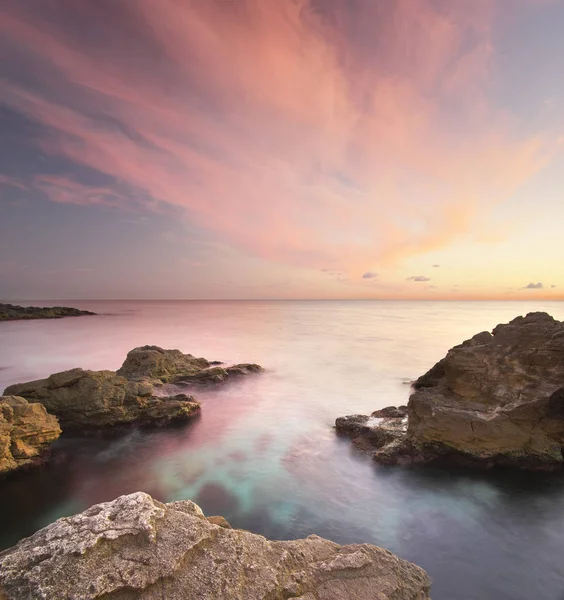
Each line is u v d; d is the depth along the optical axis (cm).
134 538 429
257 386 2367
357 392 2234
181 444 1487
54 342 4306
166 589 377
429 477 1173
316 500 1076
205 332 5431
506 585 749
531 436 1179
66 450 1422
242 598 376
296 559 454
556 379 1216
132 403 1670
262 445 1469
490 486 1120
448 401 1320
